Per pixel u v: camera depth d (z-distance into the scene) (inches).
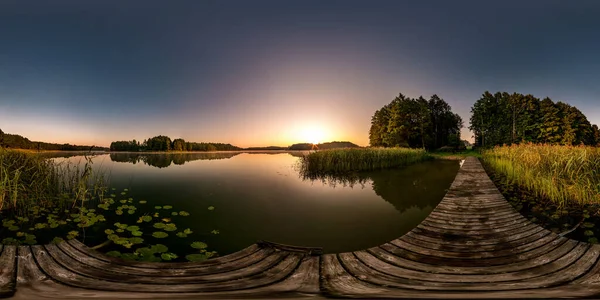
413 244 131.2
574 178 259.1
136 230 165.5
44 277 88.4
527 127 1348.4
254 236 163.0
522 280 89.4
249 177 427.8
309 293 78.6
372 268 102.8
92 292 77.2
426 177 438.9
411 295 75.9
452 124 1614.2
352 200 264.2
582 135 1365.7
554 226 172.6
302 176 447.2
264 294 77.9
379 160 608.1
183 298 73.4
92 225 177.3
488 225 162.7
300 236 163.8
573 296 72.7
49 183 258.1
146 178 411.5
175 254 132.7
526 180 306.8
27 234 157.8
